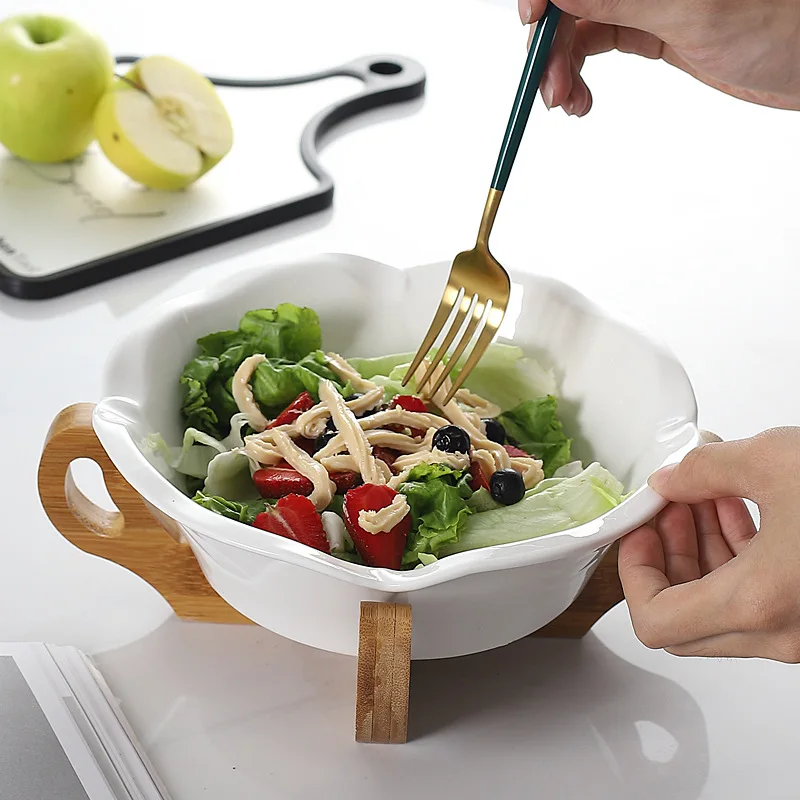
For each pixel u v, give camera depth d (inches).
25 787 31.2
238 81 78.2
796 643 31.5
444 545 35.4
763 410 52.7
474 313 41.6
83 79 63.7
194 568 37.8
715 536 35.4
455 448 38.9
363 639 31.6
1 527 42.3
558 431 42.4
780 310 61.9
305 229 65.0
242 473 39.7
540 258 64.7
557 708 36.4
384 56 84.0
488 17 95.0
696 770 34.6
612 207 71.2
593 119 82.4
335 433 39.8
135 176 64.1
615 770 34.4
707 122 83.7
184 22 89.0
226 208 64.4
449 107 80.7
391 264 44.6
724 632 32.0
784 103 47.3
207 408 40.5
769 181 76.5
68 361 52.4
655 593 33.0
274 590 32.7
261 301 42.8
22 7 88.7
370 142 74.9
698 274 64.9
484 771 34.0
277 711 35.7
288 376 41.0
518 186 72.5
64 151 66.2
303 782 33.3
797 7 38.9
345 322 44.7
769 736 36.0
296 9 93.0
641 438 38.9
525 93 39.1
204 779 33.1
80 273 57.5
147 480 32.4
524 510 36.8
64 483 36.6
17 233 60.1
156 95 63.6
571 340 42.5
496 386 44.5
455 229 66.6
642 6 38.5
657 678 37.9
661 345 40.0
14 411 48.5
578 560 32.2
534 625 34.9
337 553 35.3
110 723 34.1
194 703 35.7
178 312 40.3
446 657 35.6
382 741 34.6
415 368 42.3
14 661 35.2
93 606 39.3
